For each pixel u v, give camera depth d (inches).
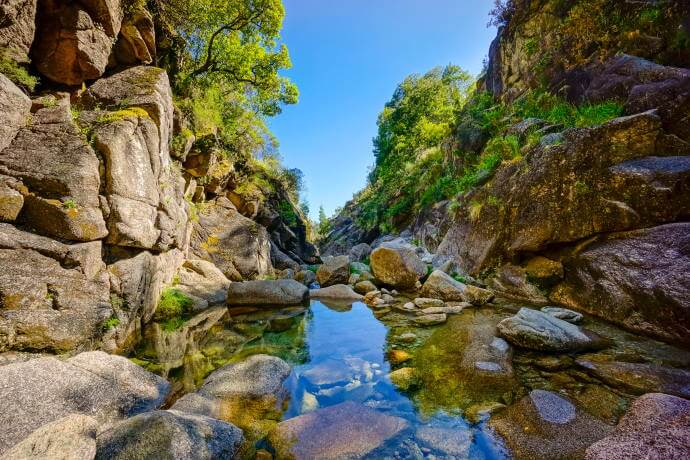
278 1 554.6
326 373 177.5
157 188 299.7
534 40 506.9
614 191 238.8
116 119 249.0
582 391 135.3
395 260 414.9
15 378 117.6
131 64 337.4
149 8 378.3
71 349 168.1
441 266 421.7
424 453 105.7
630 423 105.7
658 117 239.1
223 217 572.4
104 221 222.5
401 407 136.0
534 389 140.0
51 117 220.5
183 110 456.4
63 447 85.6
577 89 391.9
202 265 432.8
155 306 299.4
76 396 122.8
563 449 100.6
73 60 271.7
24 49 242.4
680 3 296.8
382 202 1079.6
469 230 409.7
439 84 1194.0
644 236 214.7
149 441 96.0
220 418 129.7
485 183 414.6
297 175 1117.7
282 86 703.1
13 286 162.2
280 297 373.4
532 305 276.7
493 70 652.1
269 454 108.7
